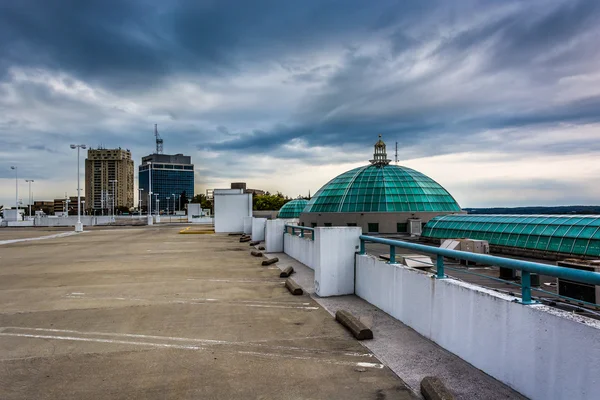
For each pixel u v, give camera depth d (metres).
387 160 55.69
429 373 5.95
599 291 8.91
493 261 5.72
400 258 11.75
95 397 5.42
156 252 24.45
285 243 22.72
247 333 8.14
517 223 27.95
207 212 120.50
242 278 14.73
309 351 7.07
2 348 7.36
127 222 87.75
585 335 4.27
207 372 6.22
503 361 5.45
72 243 32.66
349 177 53.38
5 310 10.18
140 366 6.48
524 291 5.18
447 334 6.76
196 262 19.44
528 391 5.01
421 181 51.81
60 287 13.22
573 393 4.39
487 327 5.77
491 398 5.10
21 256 23.08
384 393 5.46
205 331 8.30
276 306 10.34
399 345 7.14
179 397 5.41
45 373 6.22
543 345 4.79
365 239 10.92
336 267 11.25
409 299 8.11
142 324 8.85
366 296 10.49
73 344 7.56
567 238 23.78
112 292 12.32
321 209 51.38
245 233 41.56
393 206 48.50
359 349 7.09
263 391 5.57
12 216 82.00
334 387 5.66
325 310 9.79
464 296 6.32
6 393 5.54
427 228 36.41
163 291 12.42
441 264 7.23
